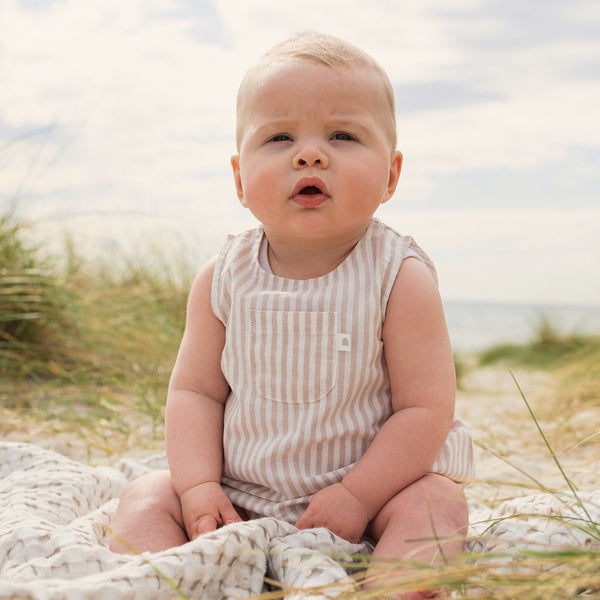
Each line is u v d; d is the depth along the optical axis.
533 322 7.50
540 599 1.00
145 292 4.58
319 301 1.45
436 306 1.46
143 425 2.92
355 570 1.31
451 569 1.01
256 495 1.46
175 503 1.44
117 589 1.06
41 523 1.35
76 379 3.45
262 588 1.25
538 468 2.34
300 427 1.43
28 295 3.65
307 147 1.40
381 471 1.37
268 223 1.47
